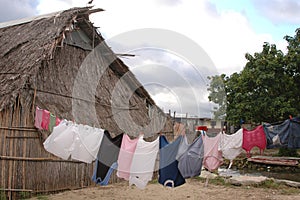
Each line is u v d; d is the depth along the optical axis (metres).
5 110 7.23
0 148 7.21
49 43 7.78
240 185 9.66
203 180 10.36
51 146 5.76
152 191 8.71
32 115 7.48
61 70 8.64
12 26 10.16
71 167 8.38
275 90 15.48
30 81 7.29
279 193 8.70
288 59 15.35
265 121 15.90
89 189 8.62
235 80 16.75
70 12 8.75
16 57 8.12
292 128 7.77
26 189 7.45
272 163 14.23
